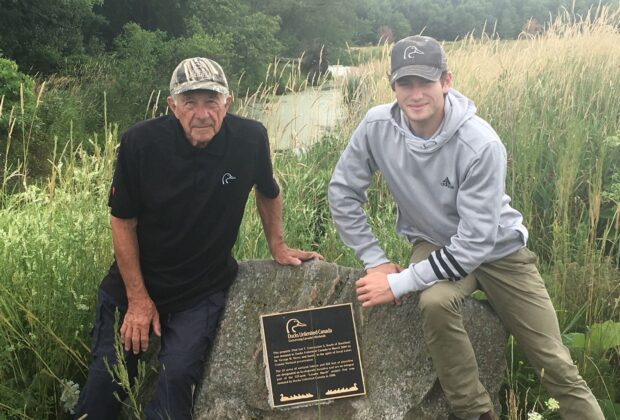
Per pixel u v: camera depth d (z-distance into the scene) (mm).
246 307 2887
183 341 2664
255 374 2812
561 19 7699
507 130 5117
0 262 2926
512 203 4309
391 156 2609
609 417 2852
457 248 2439
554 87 5777
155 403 2646
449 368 2490
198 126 2465
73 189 3502
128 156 2545
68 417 2869
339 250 3818
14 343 2852
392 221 3955
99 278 3096
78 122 10938
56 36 15961
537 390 2990
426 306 2441
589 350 3016
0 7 14539
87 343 3020
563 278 3400
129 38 17672
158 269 2729
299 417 2768
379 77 6418
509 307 2623
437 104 2424
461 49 7090
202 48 18500
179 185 2580
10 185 5668
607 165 4547
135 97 13945
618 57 6566
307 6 38812
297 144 5430
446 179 2504
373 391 2771
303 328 2826
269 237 2979
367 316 2857
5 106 8750
